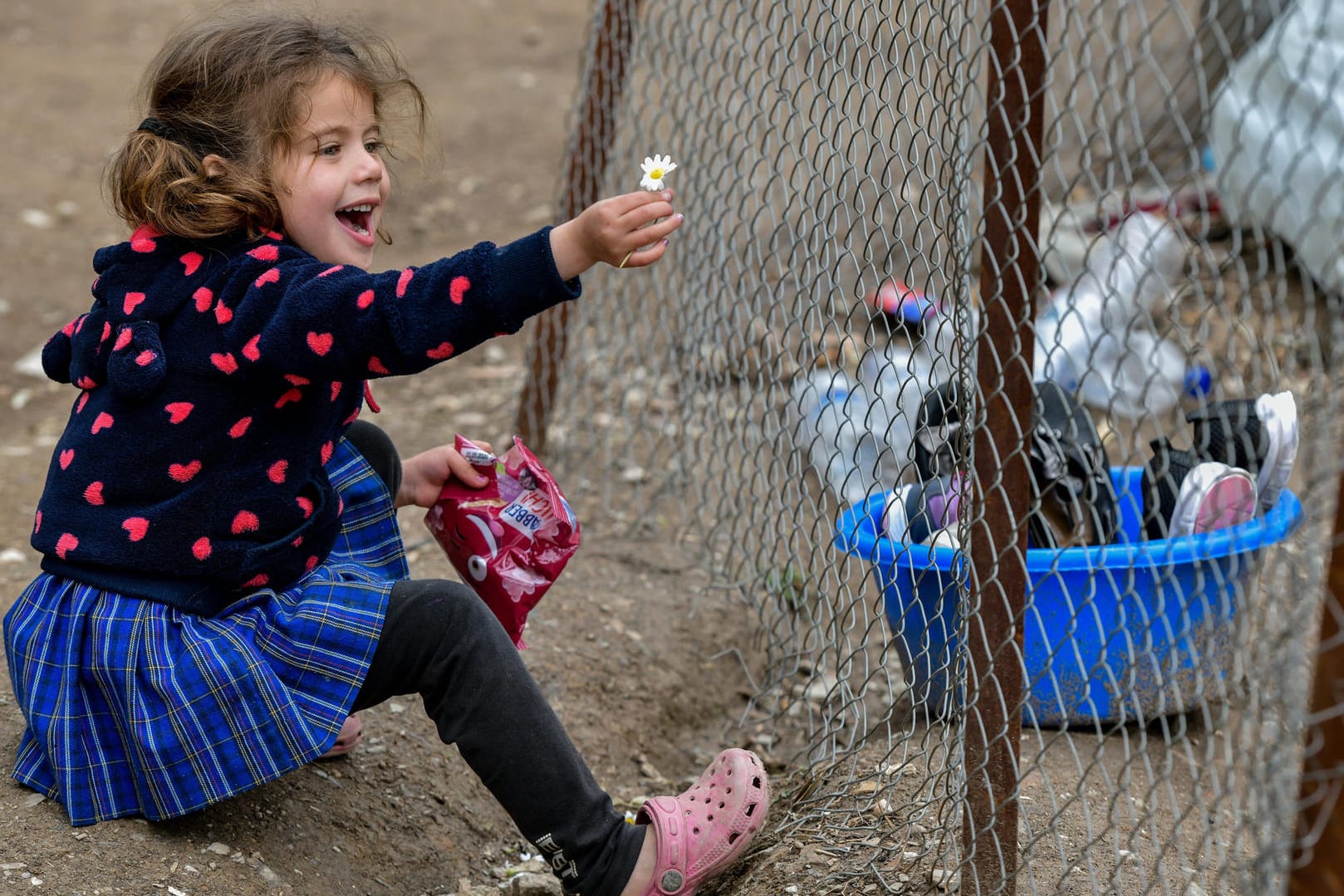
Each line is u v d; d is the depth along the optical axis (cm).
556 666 295
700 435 340
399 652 205
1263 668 157
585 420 412
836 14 234
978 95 187
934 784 218
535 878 233
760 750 291
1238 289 443
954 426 237
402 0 1005
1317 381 155
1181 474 254
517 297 188
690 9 315
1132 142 520
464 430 430
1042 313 407
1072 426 176
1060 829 218
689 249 334
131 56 888
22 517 361
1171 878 203
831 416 344
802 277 257
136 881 198
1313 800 143
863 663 315
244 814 222
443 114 773
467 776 263
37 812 206
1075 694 249
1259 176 141
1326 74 425
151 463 199
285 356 192
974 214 361
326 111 209
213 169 204
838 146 234
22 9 967
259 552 205
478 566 237
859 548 252
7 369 493
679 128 323
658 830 206
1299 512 237
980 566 181
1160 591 173
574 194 364
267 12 220
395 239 620
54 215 634
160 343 199
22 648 207
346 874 224
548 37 934
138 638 200
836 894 206
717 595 333
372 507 234
